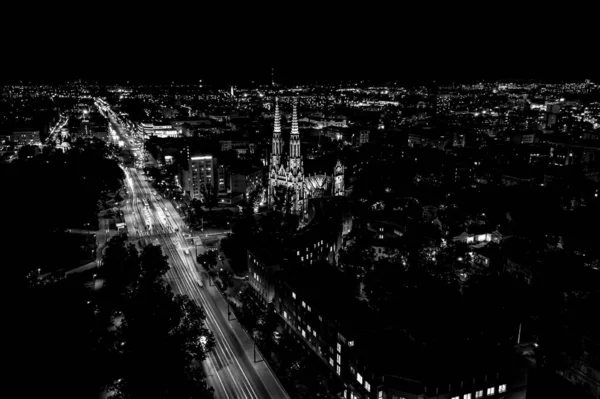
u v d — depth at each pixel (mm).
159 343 103562
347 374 110625
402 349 108312
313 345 128125
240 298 153750
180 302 119688
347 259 176125
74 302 112250
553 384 94312
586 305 131000
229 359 121562
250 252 168000
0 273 126312
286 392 108375
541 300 137375
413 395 96062
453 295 140625
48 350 92750
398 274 150875
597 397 100688
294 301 138125
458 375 97562
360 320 118375
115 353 102375
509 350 112812
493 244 190750
